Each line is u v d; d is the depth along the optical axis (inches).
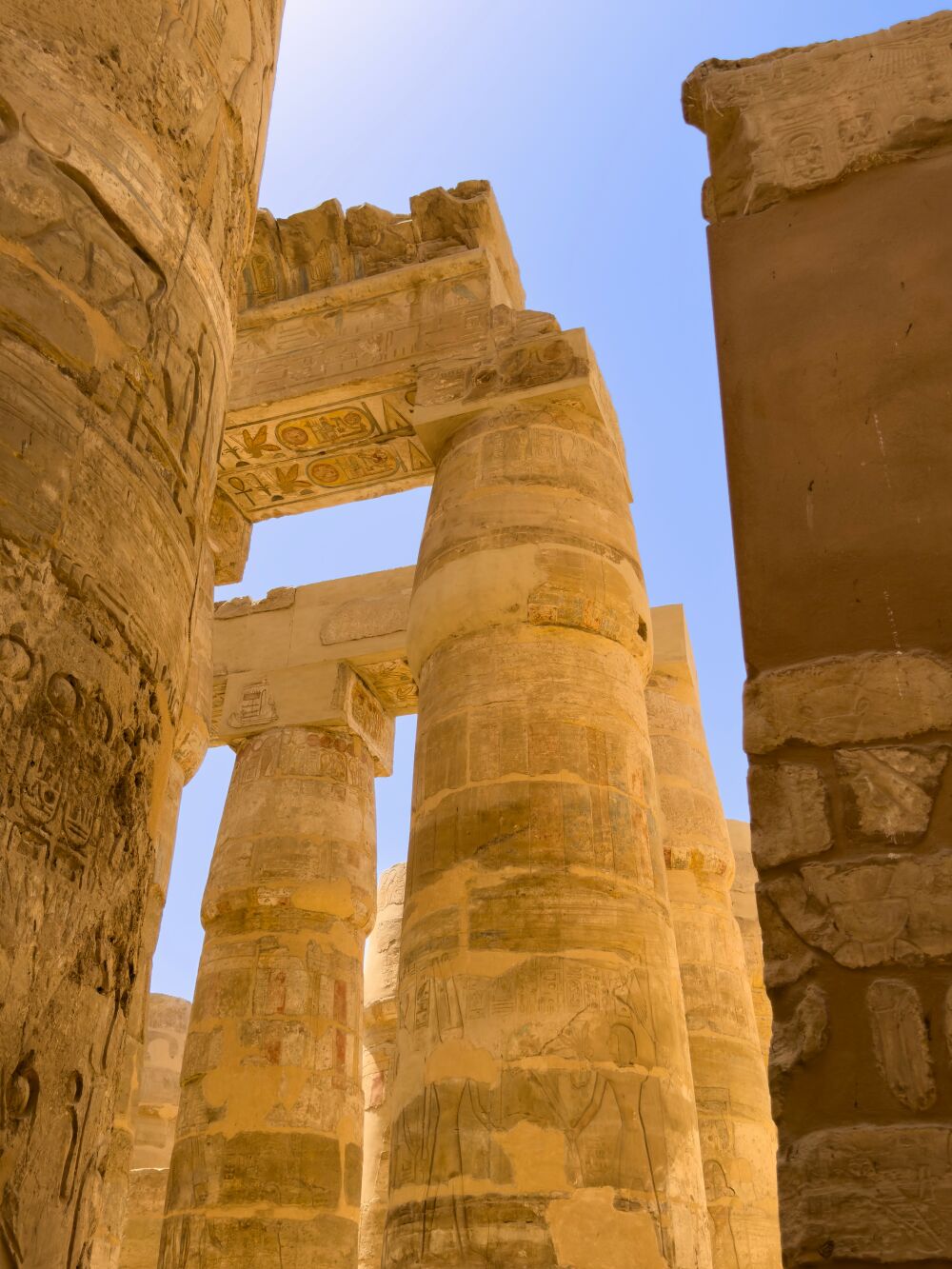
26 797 106.2
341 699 567.2
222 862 514.6
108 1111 115.4
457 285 477.1
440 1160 252.4
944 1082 142.5
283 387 478.6
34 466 117.0
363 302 489.4
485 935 278.2
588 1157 249.1
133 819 123.6
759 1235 428.1
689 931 498.3
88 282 132.6
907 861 159.0
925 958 151.3
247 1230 412.5
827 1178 138.6
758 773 172.4
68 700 113.7
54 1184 104.3
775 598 188.1
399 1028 285.3
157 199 149.3
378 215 501.7
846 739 171.3
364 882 522.0
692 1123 271.0
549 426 385.4
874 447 198.1
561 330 426.3
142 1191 611.8
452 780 306.7
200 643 427.5
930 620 178.5
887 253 218.4
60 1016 107.5
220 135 171.6
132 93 151.0
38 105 134.6
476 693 319.3
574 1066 259.8
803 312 217.6
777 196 233.0
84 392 126.9
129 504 130.1
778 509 197.0
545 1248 238.2
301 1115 443.2
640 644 346.6
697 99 250.8
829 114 236.8
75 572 118.6
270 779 539.2
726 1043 471.5
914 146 227.5
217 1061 454.3
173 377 144.6
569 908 280.2
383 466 508.4
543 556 340.5
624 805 304.0
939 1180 135.3
